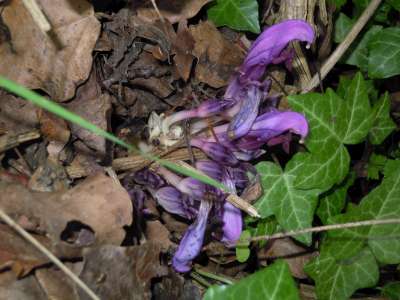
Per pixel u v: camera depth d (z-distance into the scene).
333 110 0.20
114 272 0.16
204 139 0.20
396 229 0.21
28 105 0.18
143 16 0.20
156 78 0.21
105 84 0.20
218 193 0.19
